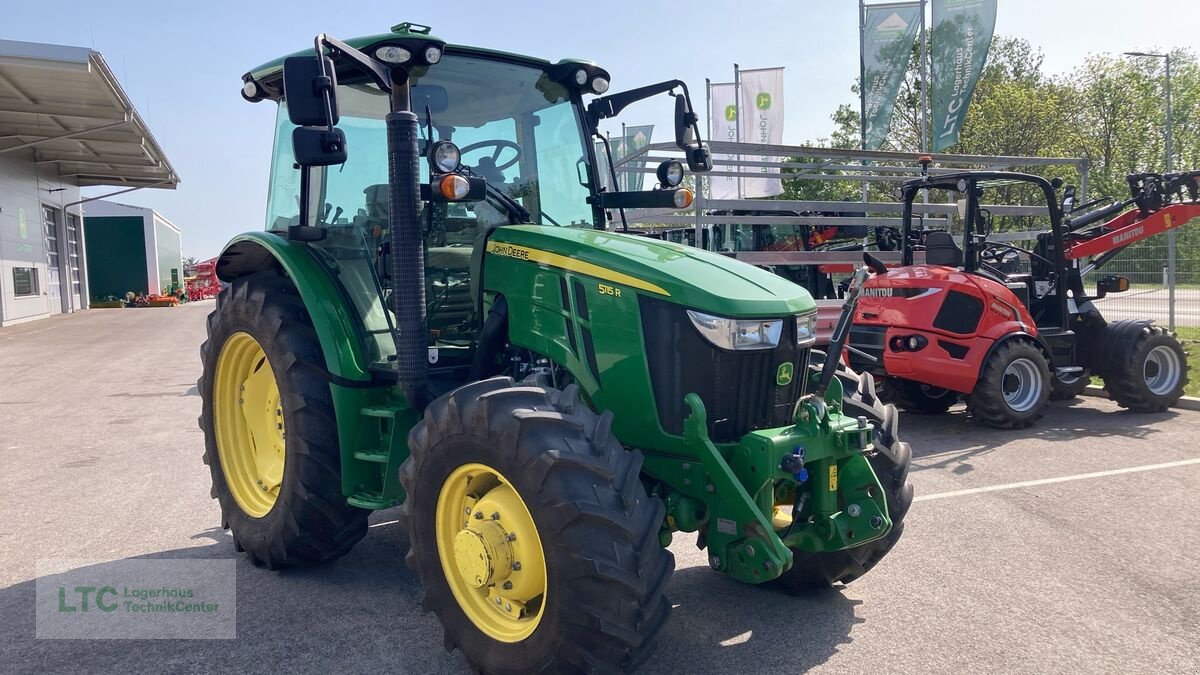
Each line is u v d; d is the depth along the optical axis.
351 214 4.04
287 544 3.97
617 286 3.19
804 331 3.36
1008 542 4.49
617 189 4.60
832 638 3.39
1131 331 7.89
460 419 2.96
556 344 3.33
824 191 21.28
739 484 2.94
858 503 3.37
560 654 2.69
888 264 9.88
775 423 3.29
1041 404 7.30
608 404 3.23
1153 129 35.31
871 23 15.87
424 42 3.66
